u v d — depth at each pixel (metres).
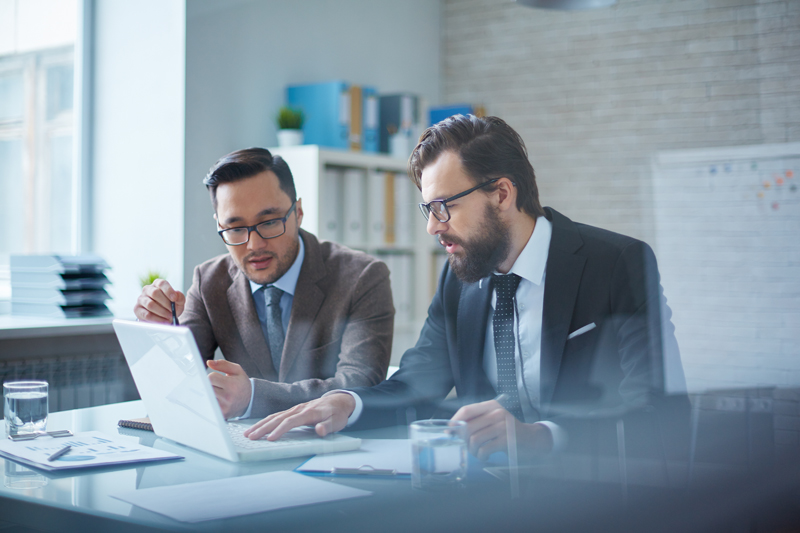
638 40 2.56
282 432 0.92
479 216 1.22
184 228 2.39
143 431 1.03
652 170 2.47
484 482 0.74
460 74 3.06
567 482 0.75
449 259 1.29
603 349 1.18
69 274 2.19
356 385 1.30
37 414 0.99
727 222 2.31
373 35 3.05
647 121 2.52
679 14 2.43
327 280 1.56
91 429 1.05
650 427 1.00
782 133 2.30
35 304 2.20
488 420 0.87
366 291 1.53
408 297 2.70
